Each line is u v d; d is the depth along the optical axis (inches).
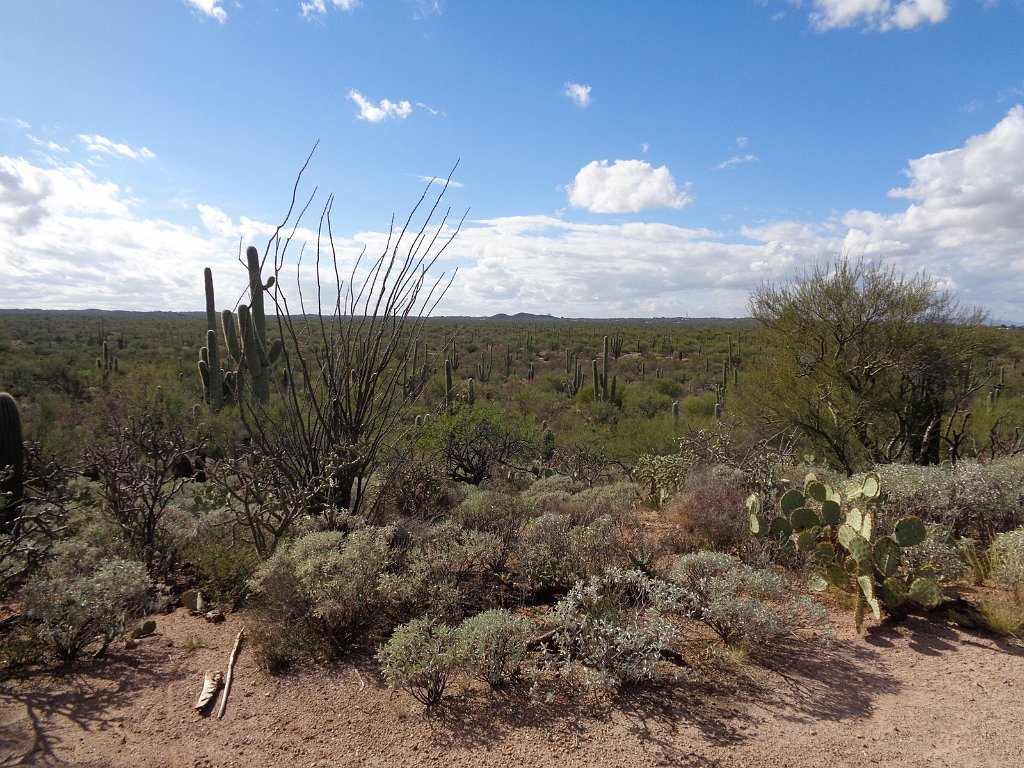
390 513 242.5
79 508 227.1
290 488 222.2
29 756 116.9
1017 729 120.0
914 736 119.0
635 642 141.9
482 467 418.9
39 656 156.3
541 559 193.5
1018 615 165.5
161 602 193.2
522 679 142.7
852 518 186.1
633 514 266.2
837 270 453.1
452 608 169.2
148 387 569.3
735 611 152.3
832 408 443.2
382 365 233.1
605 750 116.6
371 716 130.6
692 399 918.4
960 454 424.8
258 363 406.3
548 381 1270.9
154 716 131.1
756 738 119.2
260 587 169.0
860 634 165.0
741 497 246.8
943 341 416.5
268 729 126.3
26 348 1590.8
